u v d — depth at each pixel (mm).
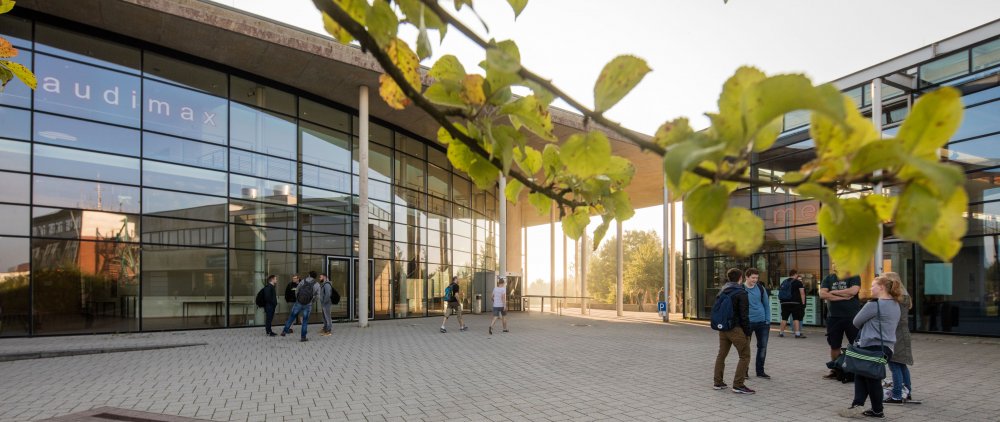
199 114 18578
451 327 19969
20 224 15484
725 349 8312
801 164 636
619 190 1079
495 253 34000
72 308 16047
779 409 7082
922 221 565
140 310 17109
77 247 16234
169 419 6477
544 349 13203
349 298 22141
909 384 7453
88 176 16516
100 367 10328
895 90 18594
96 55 16781
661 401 7512
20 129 15641
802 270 20797
